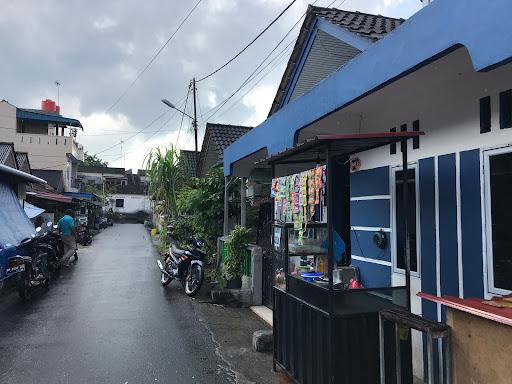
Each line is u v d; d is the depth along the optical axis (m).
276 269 4.86
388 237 5.08
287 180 4.64
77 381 4.44
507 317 2.32
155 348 5.48
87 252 16.31
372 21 6.94
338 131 6.07
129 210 50.56
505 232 3.55
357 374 3.65
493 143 3.69
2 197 9.97
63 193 27.92
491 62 2.57
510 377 2.32
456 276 4.04
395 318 3.20
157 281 10.15
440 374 3.31
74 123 31.27
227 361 5.08
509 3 2.45
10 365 4.85
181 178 16.22
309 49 7.25
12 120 29.28
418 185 4.58
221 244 9.99
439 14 3.03
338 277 5.48
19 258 7.68
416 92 4.62
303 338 4.11
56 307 7.54
